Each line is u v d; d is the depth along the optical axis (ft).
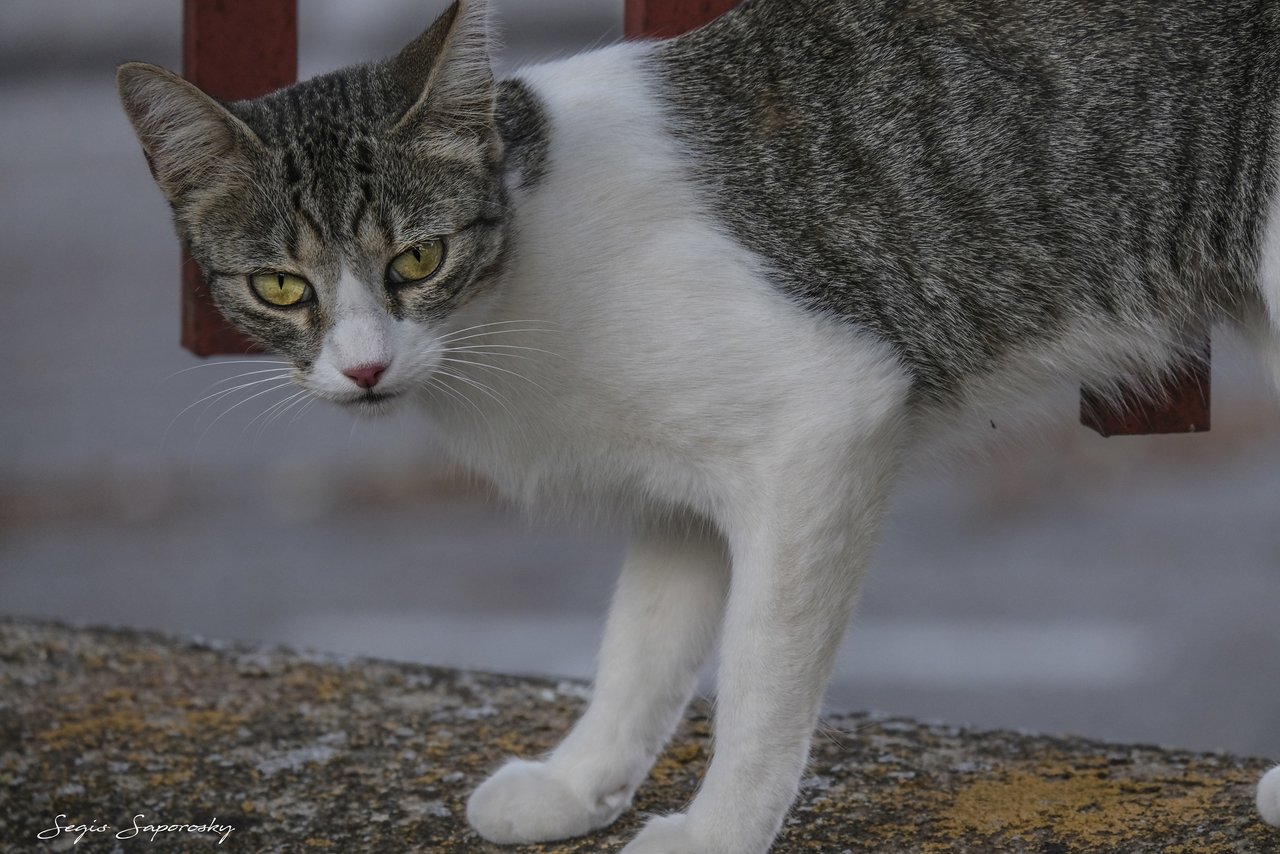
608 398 14.07
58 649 20.76
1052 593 37.93
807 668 14.15
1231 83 14.80
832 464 13.94
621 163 14.32
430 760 17.49
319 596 38.19
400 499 43.52
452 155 13.53
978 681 34.12
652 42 15.66
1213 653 34.81
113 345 51.03
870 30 15.20
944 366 15.28
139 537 41.45
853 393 14.07
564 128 14.40
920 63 15.06
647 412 14.06
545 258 13.94
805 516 13.93
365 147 13.41
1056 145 14.97
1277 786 14.69
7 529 41.57
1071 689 33.32
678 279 14.02
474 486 21.90
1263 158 14.70
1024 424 16.25
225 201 13.67
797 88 15.07
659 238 14.14
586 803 15.56
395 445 45.09
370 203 13.35
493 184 13.73
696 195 14.46
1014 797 15.96
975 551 40.24
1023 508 42.50
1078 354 15.66
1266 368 15.81
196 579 39.32
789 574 13.98
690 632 15.75
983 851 14.70
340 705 19.07
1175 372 16.35
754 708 14.12
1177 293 15.40
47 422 46.21
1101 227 15.12
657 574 15.80
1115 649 34.99
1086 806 15.60
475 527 42.47
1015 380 15.74
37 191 64.08
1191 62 14.84
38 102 73.41
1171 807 15.38
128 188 64.34
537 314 13.96
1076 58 14.94
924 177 14.93
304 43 74.43
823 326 14.20
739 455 14.03
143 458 44.60
